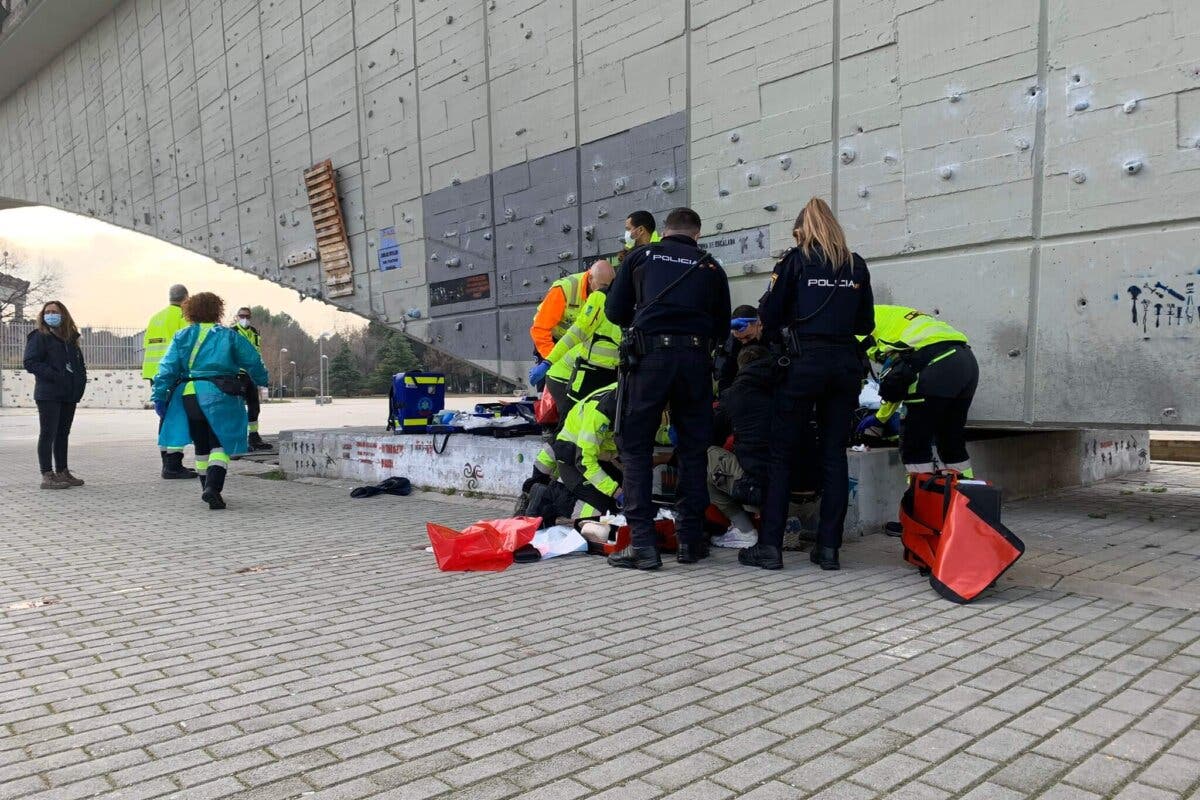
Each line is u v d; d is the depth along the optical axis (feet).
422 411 30.94
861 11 21.68
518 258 32.14
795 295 15.60
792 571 15.88
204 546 19.36
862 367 15.89
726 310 16.69
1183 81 16.79
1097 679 9.99
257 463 38.47
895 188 21.35
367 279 39.93
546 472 20.02
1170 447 34.04
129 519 23.38
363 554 18.22
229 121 47.19
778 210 23.85
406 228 37.32
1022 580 14.83
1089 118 18.10
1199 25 16.55
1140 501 23.65
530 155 31.32
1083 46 18.10
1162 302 17.30
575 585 15.07
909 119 20.95
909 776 7.63
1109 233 18.03
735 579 15.31
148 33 52.95
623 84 27.84
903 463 18.65
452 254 35.14
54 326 30.35
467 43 33.47
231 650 11.64
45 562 17.75
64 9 55.77
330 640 12.03
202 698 9.80
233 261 48.26
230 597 14.66
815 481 17.79
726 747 8.28
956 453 18.88
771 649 11.27
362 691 9.96
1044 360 19.12
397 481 27.63
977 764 7.84
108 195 59.47
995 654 10.94
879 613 12.94
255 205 46.14
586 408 17.93
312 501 26.48
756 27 23.99
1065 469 26.07
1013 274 19.48
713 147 25.31
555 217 30.55
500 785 7.54
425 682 10.22
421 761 8.04
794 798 7.24
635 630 12.24
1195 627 11.98
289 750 8.33
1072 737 8.40
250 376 25.95
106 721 9.14
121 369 131.23
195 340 25.17
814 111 22.82
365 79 38.45
